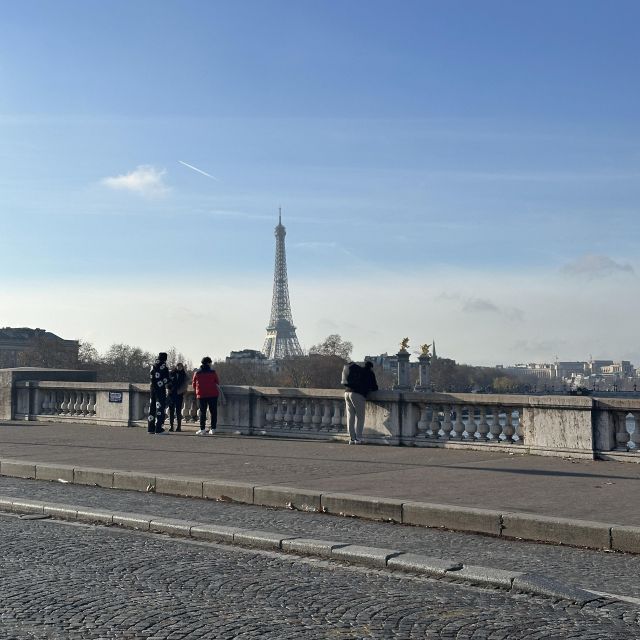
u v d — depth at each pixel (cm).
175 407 2567
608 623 712
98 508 1281
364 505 1229
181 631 694
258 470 1603
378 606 766
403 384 13200
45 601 783
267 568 917
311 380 18412
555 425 1831
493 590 822
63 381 3077
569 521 1053
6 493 1459
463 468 1631
